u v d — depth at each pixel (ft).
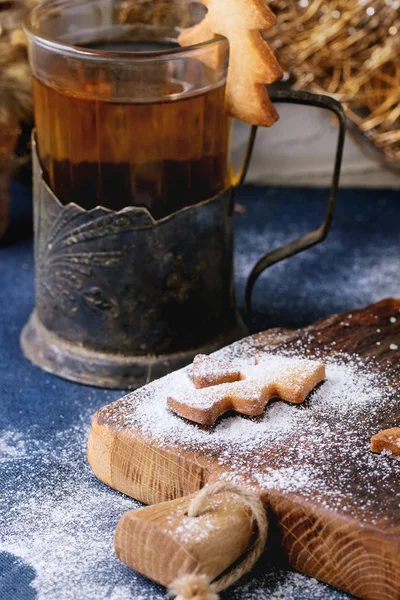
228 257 1.76
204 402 1.52
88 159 1.65
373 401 1.56
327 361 1.64
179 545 1.38
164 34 1.78
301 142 2.27
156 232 1.67
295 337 1.69
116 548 1.42
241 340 1.68
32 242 2.11
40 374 1.77
